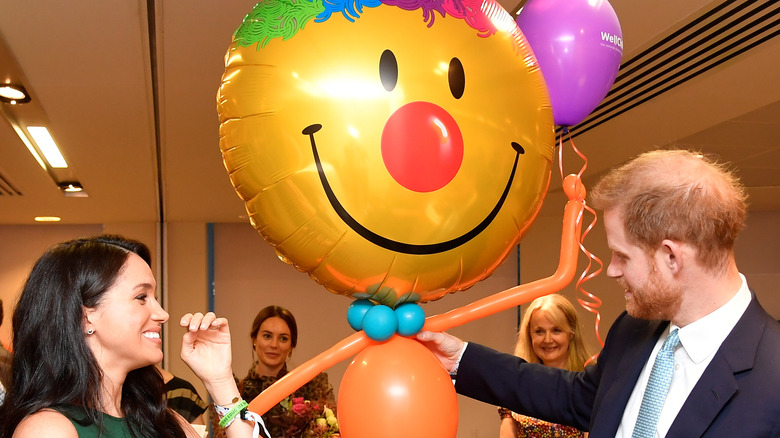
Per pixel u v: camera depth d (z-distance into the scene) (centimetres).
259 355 323
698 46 278
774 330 123
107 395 132
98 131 378
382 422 115
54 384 125
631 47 282
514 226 120
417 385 117
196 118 358
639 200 121
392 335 124
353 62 105
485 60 113
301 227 109
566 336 260
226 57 116
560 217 747
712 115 371
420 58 107
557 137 416
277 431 264
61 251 132
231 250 780
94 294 128
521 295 135
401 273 113
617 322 156
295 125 105
